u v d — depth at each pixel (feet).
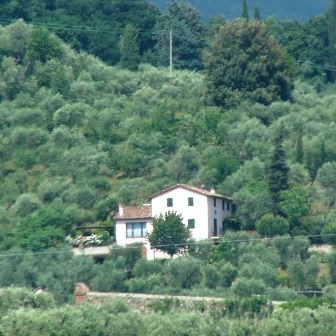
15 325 613.11
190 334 626.64
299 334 627.46
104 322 625.41
